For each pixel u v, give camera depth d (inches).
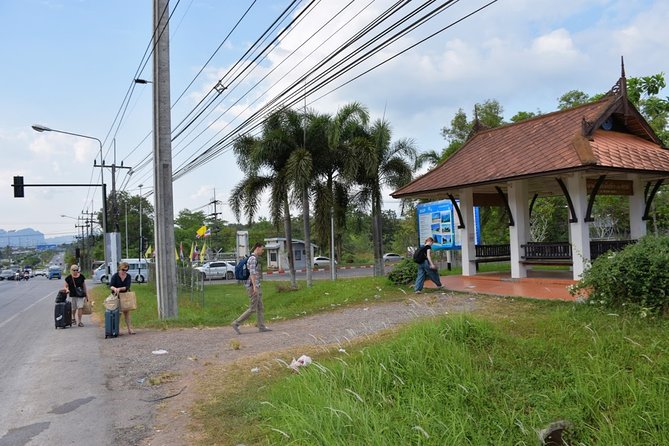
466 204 681.6
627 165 501.7
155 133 622.2
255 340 414.6
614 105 555.5
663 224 919.0
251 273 454.6
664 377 211.5
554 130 599.8
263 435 198.7
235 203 956.0
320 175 922.7
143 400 270.8
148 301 885.8
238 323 457.1
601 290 340.8
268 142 874.8
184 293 1058.7
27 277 2839.6
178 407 253.8
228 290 1214.3
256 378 287.7
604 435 179.8
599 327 287.9
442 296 531.2
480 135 725.3
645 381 211.8
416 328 280.1
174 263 618.2
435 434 175.0
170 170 625.3
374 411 188.9
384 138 930.1
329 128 866.1
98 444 213.0
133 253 2989.7
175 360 362.6
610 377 210.5
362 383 221.3
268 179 934.4
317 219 909.2
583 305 352.5
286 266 1993.1
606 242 542.9
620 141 565.3
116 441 215.0
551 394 208.5
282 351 352.8
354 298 598.9
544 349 255.1
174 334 478.0
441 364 231.1
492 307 434.9
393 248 2561.5
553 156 532.1
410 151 952.3
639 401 193.6
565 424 190.7
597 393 205.3
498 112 1300.4
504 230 1184.2
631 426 183.8
